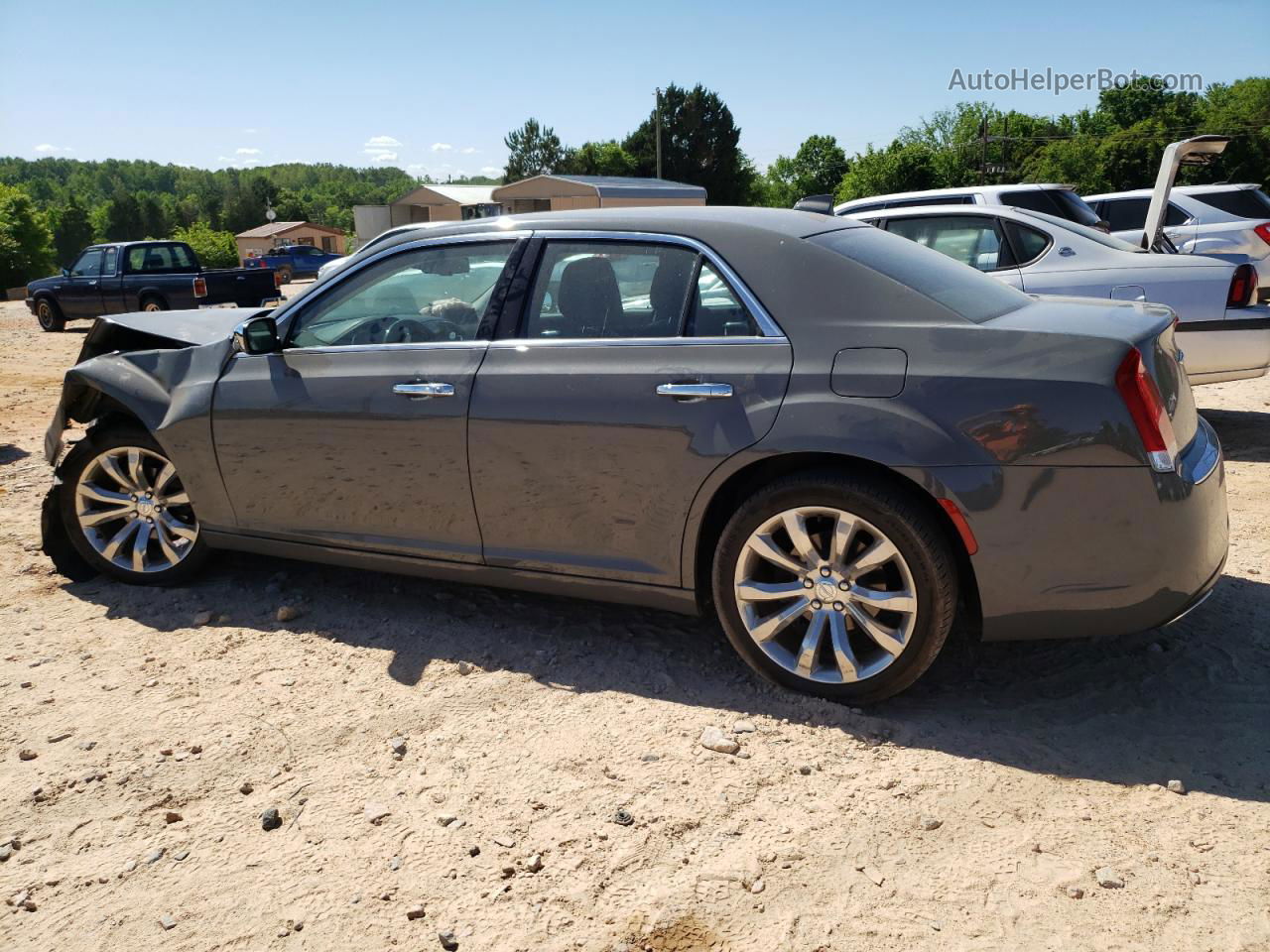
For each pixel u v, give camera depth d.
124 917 2.36
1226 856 2.43
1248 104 63.19
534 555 3.55
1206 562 2.90
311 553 4.03
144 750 3.08
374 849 2.57
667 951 2.19
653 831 2.61
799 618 3.28
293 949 2.24
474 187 53.16
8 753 3.08
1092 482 2.79
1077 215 9.25
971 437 2.86
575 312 3.47
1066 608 2.91
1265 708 3.12
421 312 3.75
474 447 3.51
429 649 3.75
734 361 3.15
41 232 48.34
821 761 2.91
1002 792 2.73
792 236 3.25
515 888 2.41
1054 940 2.18
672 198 34.88
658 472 3.24
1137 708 3.15
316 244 96.12
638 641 3.77
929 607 2.97
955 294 3.19
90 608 4.23
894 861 2.46
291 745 3.09
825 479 3.00
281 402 3.87
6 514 5.68
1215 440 3.29
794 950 2.18
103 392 4.25
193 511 4.20
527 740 3.08
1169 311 3.26
